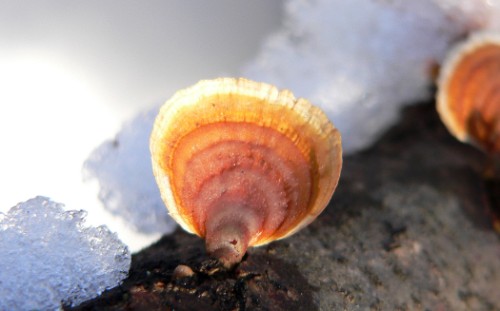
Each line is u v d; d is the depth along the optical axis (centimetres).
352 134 16
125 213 13
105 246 11
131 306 10
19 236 11
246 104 11
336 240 13
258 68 18
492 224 15
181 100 11
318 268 12
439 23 18
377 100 17
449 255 13
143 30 21
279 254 12
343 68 18
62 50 20
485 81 16
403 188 14
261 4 23
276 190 11
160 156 11
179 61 21
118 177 13
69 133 17
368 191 14
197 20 22
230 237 10
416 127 17
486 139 16
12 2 20
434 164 16
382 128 17
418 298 12
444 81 16
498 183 15
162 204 13
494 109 15
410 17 18
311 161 11
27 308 10
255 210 11
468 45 16
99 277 11
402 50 18
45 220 11
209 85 11
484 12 18
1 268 10
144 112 14
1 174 15
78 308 10
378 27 18
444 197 15
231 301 11
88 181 13
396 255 13
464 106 16
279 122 11
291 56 18
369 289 12
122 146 13
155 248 12
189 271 11
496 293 14
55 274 10
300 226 11
